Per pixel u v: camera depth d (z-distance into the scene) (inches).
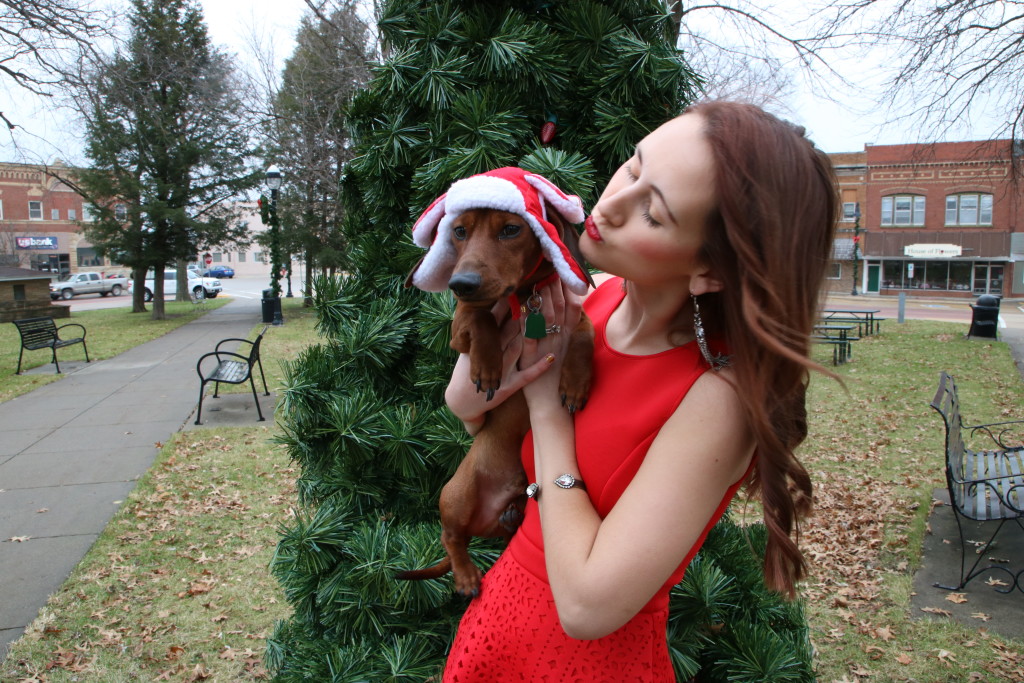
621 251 41.6
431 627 85.5
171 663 140.7
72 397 399.2
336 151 813.2
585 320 49.9
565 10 93.9
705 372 42.4
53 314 915.4
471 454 59.5
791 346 38.4
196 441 296.0
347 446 90.7
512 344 50.4
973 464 186.7
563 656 46.7
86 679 135.3
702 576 79.0
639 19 99.0
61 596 165.2
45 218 1936.5
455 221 48.6
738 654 77.7
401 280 100.8
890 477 250.5
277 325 780.0
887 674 135.3
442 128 91.7
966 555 183.5
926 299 1398.9
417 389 100.9
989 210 1397.6
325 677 83.7
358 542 86.1
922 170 1425.9
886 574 175.0
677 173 39.1
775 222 37.7
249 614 159.5
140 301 1034.7
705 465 39.9
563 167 79.4
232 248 994.7
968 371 450.9
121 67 610.2
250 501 227.8
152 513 216.7
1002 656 138.9
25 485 243.9
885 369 466.6
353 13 698.8
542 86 90.7
